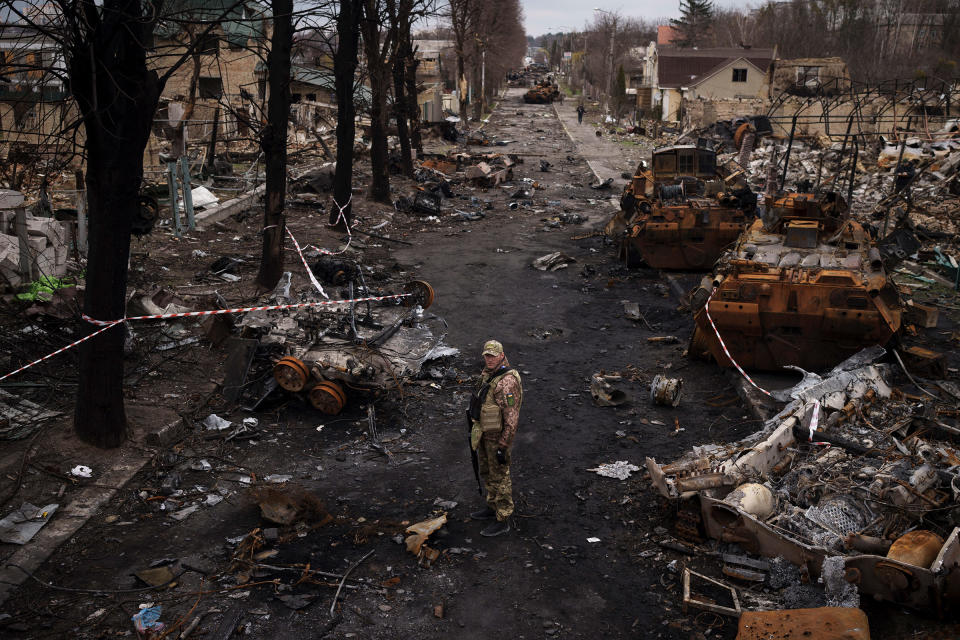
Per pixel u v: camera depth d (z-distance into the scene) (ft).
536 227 69.67
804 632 14.25
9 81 22.27
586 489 22.21
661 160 58.03
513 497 21.72
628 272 51.85
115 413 23.11
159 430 24.26
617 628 15.98
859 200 75.51
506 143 147.95
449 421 27.17
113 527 19.65
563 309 42.91
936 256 50.44
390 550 18.85
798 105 122.01
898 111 112.47
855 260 31.09
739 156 101.14
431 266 53.11
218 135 93.15
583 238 64.49
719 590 17.10
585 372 32.58
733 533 18.11
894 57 219.61
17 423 23.93
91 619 15.98
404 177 92.38
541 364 33.63
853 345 28.58
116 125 20.66
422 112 143.74
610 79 243.60
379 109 71.72
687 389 30.45
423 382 30.55
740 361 30.58
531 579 17.72
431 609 16.57
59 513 19.89
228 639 15.34
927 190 70.08
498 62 244.22
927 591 15.20
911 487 18.65
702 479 18.56
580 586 17.47
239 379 27.68
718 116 140.67
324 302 30.73
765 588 17.02
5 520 19.17
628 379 31.63
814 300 28.58
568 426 26.89
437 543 19.19
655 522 20.20
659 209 49.11
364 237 60.54
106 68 18.74
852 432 23.12
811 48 246.68
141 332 32.60
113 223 21.68
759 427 26.18
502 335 37.88
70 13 18.86
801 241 33.32
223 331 32.42
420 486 22.34
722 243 48.60
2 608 16.28
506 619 16.26
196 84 62.39
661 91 187.93
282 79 39.04
